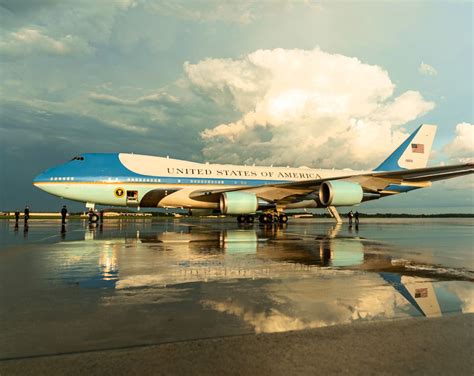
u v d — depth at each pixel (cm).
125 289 521
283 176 2667
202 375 255
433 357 285
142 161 2331
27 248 1020
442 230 2177
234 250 980
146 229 1994
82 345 312
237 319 384
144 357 286
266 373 257
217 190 2273
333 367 267
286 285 550
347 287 537
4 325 363
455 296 486
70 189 2180
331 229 2162
